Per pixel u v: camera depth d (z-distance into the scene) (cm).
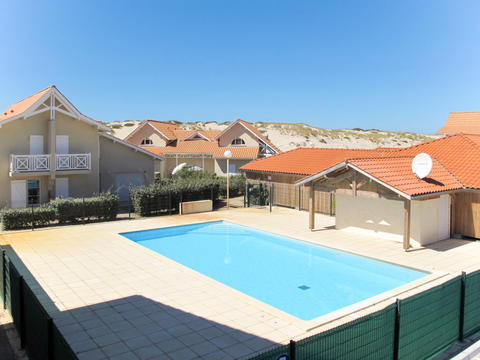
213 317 973
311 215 1994
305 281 1370
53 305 1045
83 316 974
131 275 1298
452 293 870
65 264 1417
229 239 1986
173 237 2023
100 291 1151
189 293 1140
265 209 2703
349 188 1852
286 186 2769
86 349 809
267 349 809
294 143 9400
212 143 5084
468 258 1497
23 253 1557
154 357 777
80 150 2636
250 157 4619
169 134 5197
